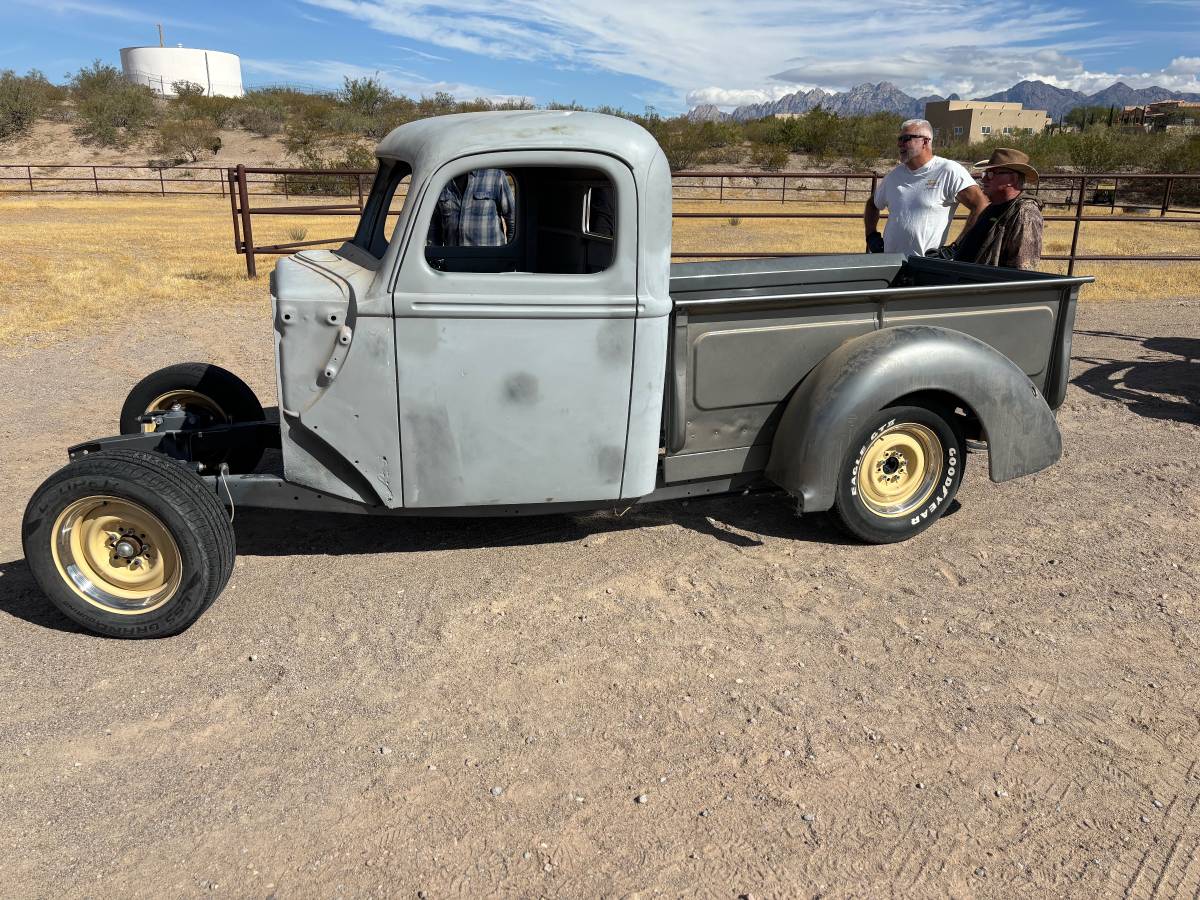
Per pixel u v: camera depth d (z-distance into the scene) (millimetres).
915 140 6195
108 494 3330
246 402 4875
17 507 4766
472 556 4281
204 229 18672
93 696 3197
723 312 3854
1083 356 8234
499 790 2736
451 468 3670
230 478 3764
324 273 3566
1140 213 25828
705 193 29281
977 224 5836
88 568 3514
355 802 2699
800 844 2539
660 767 2848
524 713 3115
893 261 5562
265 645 3525
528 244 4668
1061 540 4457
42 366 7645
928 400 4230
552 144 3406
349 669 3369
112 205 24953
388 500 3697
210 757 2891
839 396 3943
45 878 2416
